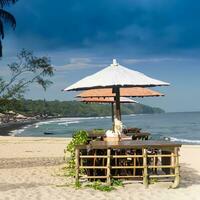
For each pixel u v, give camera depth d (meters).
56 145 23.70
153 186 9.52
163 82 10.12
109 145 9.38
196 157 17.25
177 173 9.40
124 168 9.72
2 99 32.22
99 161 10.03
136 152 10.05
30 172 12.05
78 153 9.63
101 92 13.70
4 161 15.22
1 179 10.81
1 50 27.30
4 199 8.35
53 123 129.88
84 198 8.41
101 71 10.59
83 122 139.12
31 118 167.50
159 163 12.11
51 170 12.41
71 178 10.75
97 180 9.99
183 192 8.98
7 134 66.00
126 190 9.14
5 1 26.44
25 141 27.12
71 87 10.25
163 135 58.06
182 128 80.94
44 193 8.90
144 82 9.85
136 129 16.28
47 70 31.94
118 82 9.78
